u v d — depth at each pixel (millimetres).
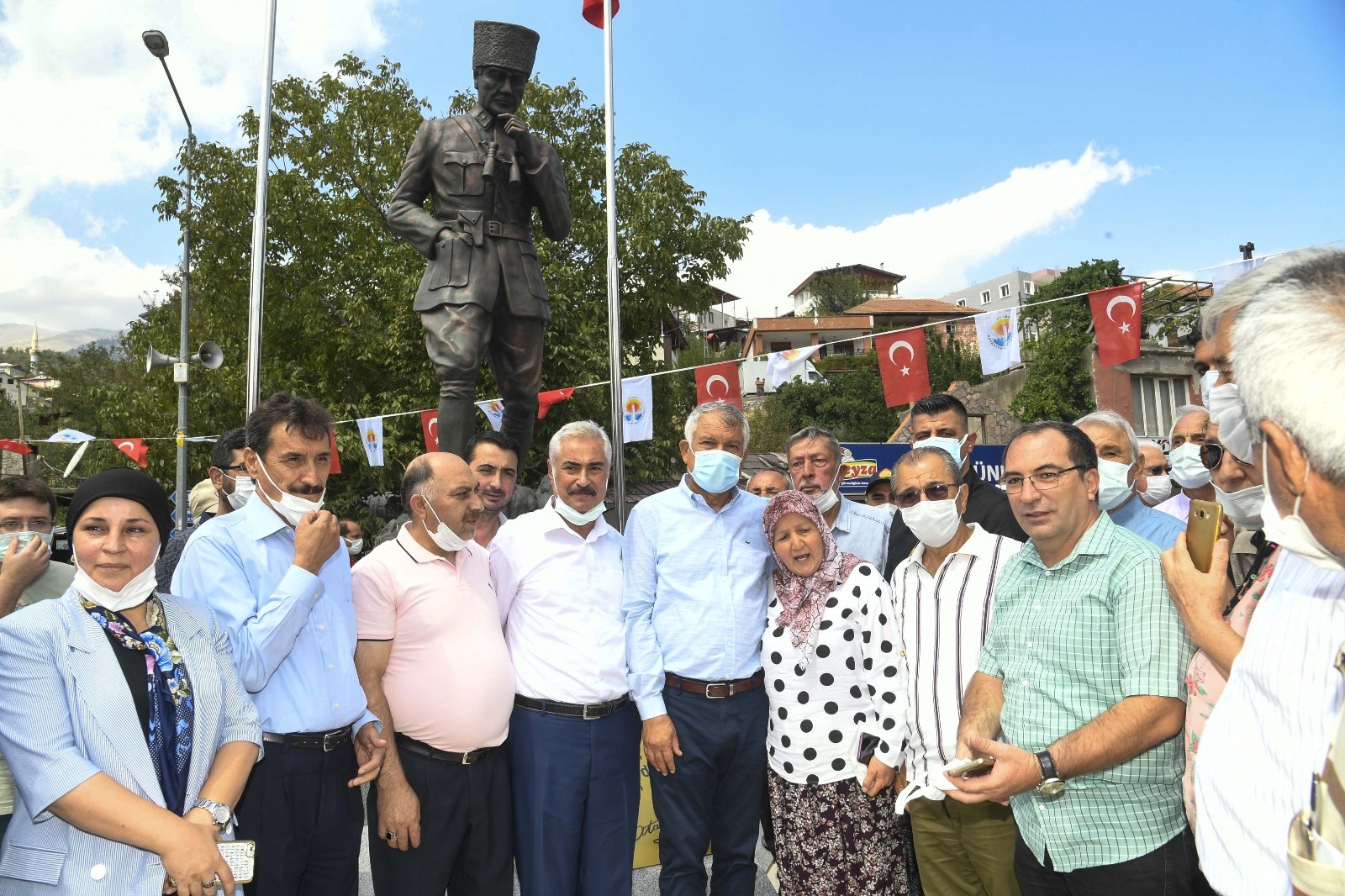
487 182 5379
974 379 33656
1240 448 1951
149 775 2006
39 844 1973
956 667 2906
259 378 4770
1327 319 1178
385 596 2840
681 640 3158
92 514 2062
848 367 34875
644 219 15000
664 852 3146
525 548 3225
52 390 36250
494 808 2949
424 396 14234
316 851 2580
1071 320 21547
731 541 3299
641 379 7973
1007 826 2791
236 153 15383
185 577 2557
